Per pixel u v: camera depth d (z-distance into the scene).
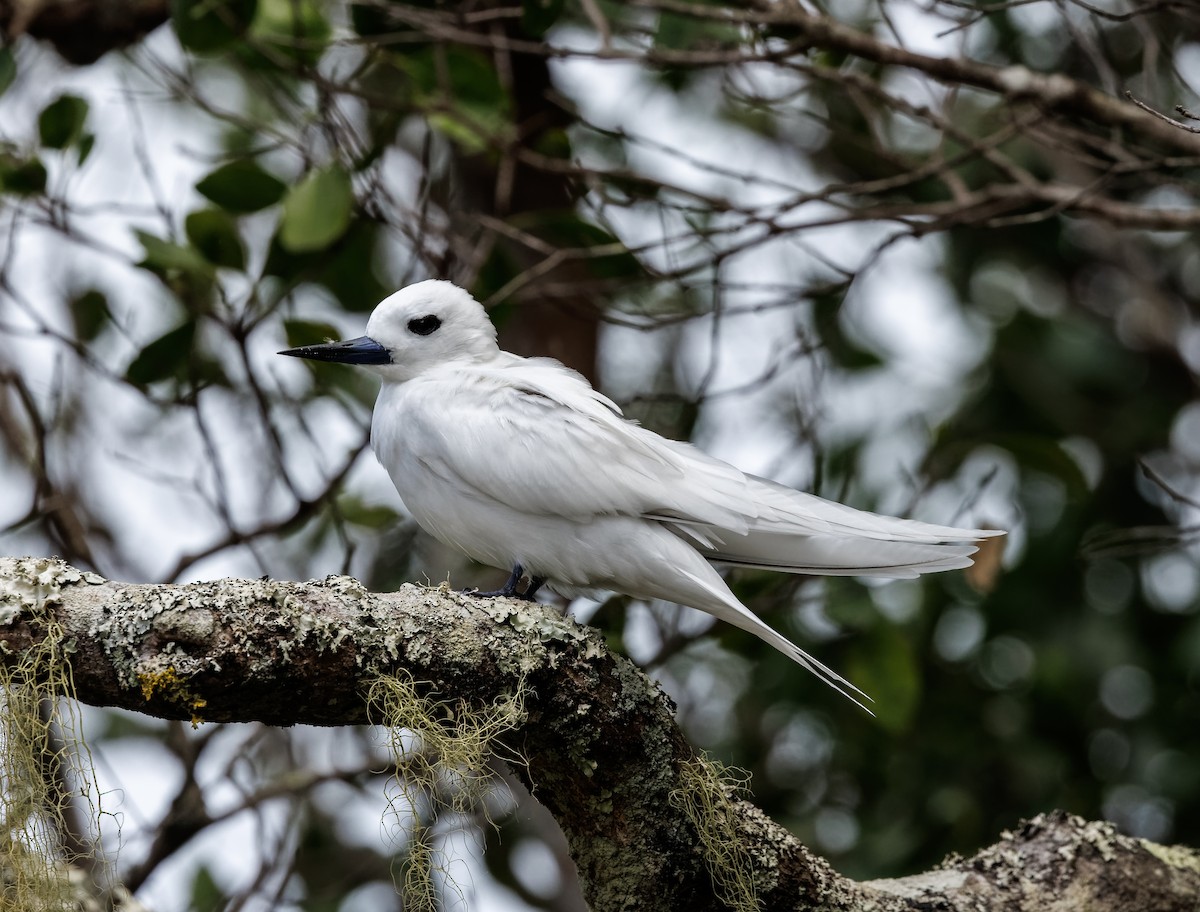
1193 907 7.75
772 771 11.30
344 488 12.27
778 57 9.45
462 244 10.63
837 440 11.88
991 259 12.94
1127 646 11.02
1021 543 11.32
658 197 11.38
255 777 11.46
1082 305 13.42
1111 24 12.14
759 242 9.91
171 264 9.86
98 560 12.45
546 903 12.04
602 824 6.76
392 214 11.55
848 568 7.88
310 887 11.70
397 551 12.52
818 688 10.98
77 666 5.80
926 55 9.50
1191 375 12.84
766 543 7.92
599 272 10.69
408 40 10.23
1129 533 10.13
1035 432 12.04
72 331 13.17
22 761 5.78
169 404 10.50
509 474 7.83
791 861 6.93
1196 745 10.89
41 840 5.92
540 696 6.44
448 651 6.27
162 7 11.06
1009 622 11.23
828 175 14.07
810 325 12.95
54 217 10.14
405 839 6.78
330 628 6.03
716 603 7.61
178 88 11.17
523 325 13.38
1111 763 11.11
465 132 10.48
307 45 10.02
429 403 8.21
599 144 12.93
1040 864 7.70
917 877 7.68
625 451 7.82
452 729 6.27
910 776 11.02
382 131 10.66
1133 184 11.21
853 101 12.30
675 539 7.75
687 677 11.77
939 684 11.33
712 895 6.88
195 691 5.86
